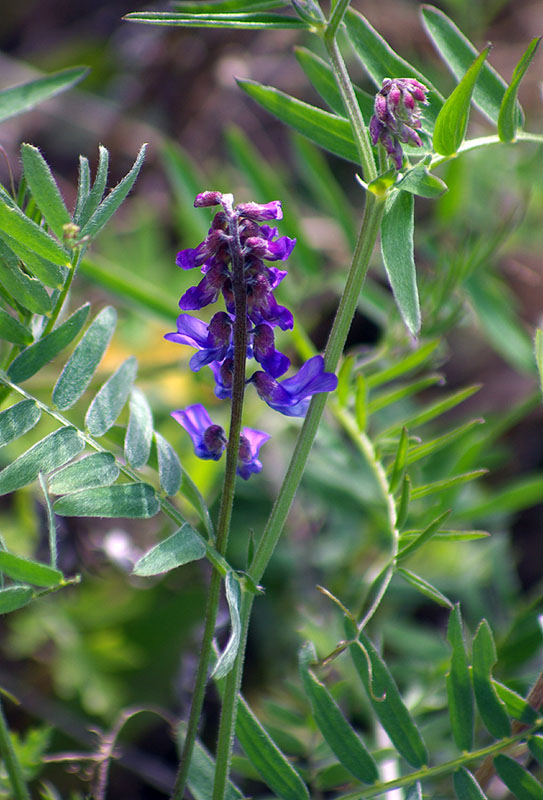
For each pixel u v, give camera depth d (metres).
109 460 0.33
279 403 0.32
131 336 0.56
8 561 0.30
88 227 0.32
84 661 0.49
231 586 0.32
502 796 0.40
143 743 0.47
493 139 0.34
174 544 0.32
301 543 0.52
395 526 0.35
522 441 0.64
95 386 0.44
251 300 0.31
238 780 0.44
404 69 0.35
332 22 0.33
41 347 0.33
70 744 0.46
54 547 0.31
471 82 0.32
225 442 0.33
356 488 0.45
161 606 0.50
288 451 0.54
